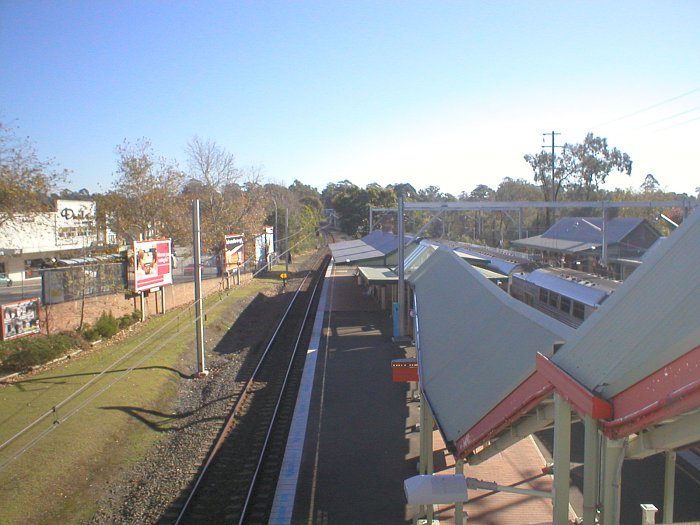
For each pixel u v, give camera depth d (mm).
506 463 10938
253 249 43812
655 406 3662
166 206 35906
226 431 12867
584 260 27609
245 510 9250
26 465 10250
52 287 18984
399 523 8945
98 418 12781
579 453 11102
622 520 8617
